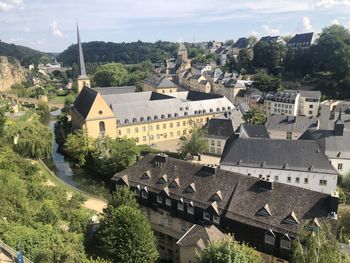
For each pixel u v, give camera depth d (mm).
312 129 104188
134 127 126625
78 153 104812
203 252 37031
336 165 87938
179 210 58281
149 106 132875
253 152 79688
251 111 136500
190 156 108938
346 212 62250
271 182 52250
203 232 46844
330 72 197250
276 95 166625
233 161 79562
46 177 89000
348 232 51938
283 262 47781
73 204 65938
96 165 98938
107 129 119188
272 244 48469
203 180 58188
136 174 65562
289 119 123000
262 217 49969
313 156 76812
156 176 63125
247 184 54500
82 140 106188
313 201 48812
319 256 32406
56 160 113000
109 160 94812
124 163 91750
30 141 106625
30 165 85562
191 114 139125
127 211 45938
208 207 54094
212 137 115000
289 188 51375
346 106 142375
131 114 126875
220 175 57469
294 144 78812
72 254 39500
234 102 195125
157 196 60812
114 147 97562
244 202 52688
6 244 39031
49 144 112625
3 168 77062
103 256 43312
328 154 87875
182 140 127438
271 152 78875
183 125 138375
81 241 45750
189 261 46250
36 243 41031
